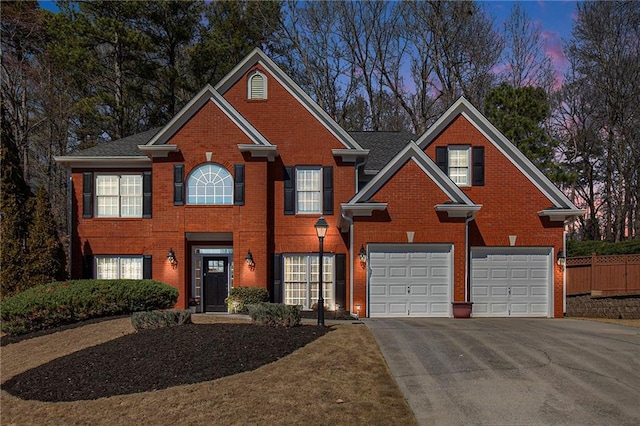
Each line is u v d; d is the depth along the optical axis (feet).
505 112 96.53
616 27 113.60
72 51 96.53
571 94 129.70
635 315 66.44
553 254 63.16
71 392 30.89
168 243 63.98
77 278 66.90
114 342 39.09
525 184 64.03
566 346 39.50
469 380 30.78
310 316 57.88
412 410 26.35
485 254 63.41
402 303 59.93
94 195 67.72
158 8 106.32
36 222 65.00
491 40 124.16
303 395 28.22
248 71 67.56
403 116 134.82
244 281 63.46
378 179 59.47
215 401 27.81
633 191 126.11
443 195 59.62
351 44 129.49
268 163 66.39
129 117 114.11
